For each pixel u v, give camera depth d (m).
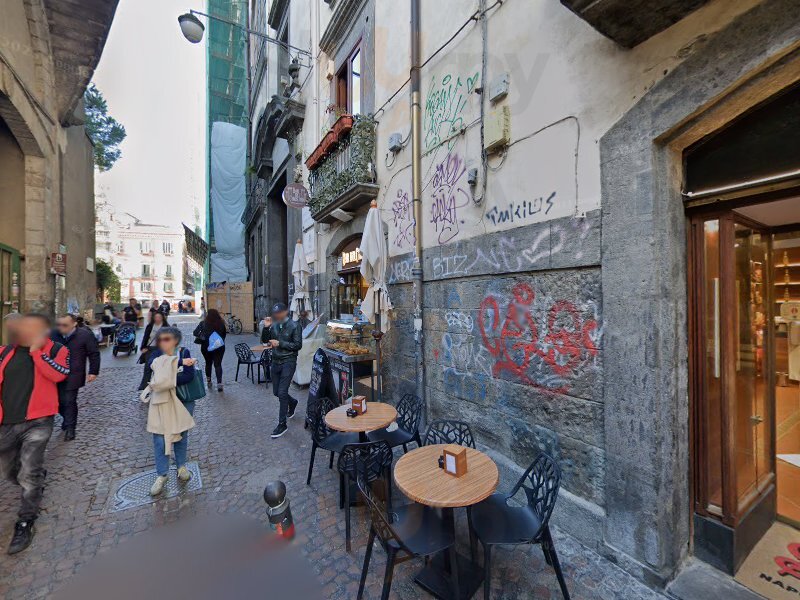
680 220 2.36
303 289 7.52
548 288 2.94
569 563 2.47
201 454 4.14
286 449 4.28
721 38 1.94
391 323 5.31
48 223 8.17
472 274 3.71
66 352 2.97
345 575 2.38
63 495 3.30
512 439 3.29
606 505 2.52
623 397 2.39
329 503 3.18
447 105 4.10
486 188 3.52
